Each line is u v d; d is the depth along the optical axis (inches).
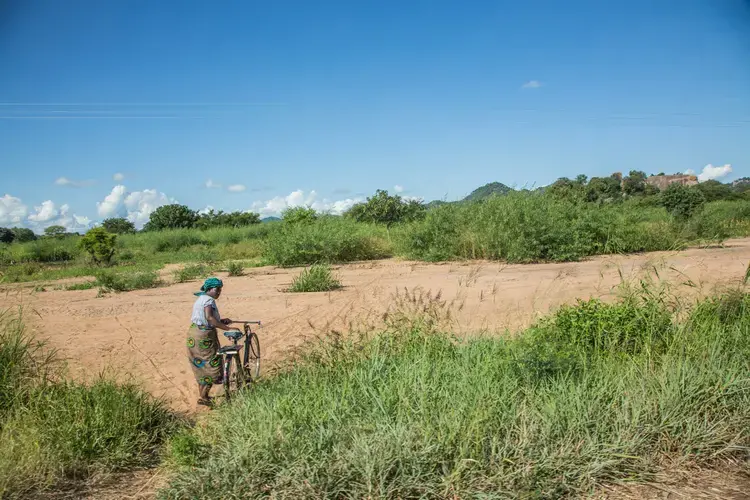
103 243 960.3
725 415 187.5
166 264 957.2
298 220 957.8
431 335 272.2
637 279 368.8
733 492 156.4
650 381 203.2
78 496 175.2
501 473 157.2
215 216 1973.4
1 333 287.9
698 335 245.8
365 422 180.7
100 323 411.5
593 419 181.2
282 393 220.2
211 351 256.4
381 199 1246.9
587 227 707.4
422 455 162.6
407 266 705.6
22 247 1203.9
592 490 158.1
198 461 182.4
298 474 160.2
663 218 811.4
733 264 522.3
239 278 663.1
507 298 424.5
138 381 285.0
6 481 170.2
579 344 253.9
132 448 201.5
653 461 171.9
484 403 182.1
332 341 275.9
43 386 231.6
